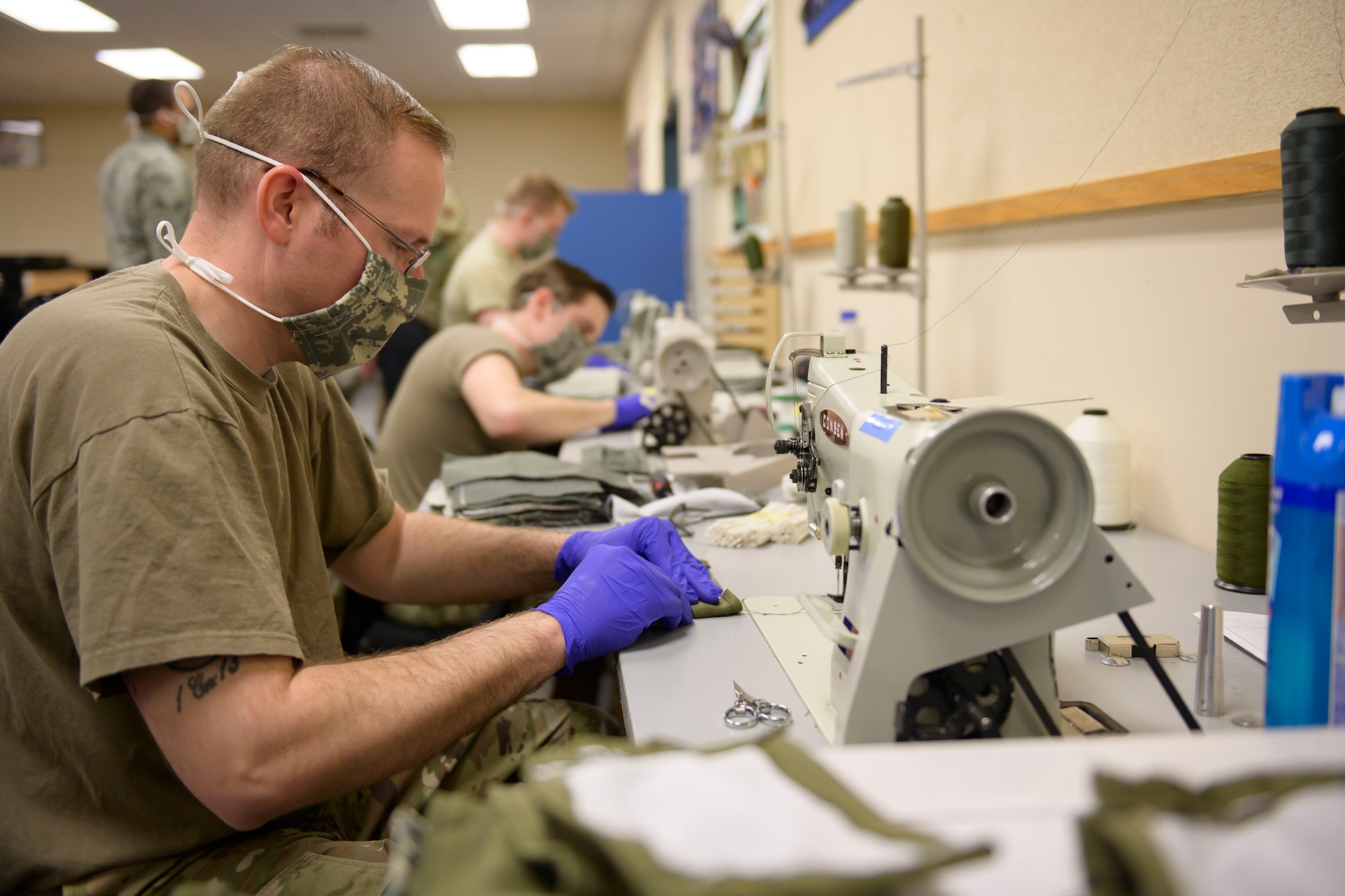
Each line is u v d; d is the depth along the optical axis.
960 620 0.69
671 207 5.70
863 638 0.70
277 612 0.83
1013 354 1.79
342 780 0.83
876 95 2.53
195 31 4.11
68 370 0.84
